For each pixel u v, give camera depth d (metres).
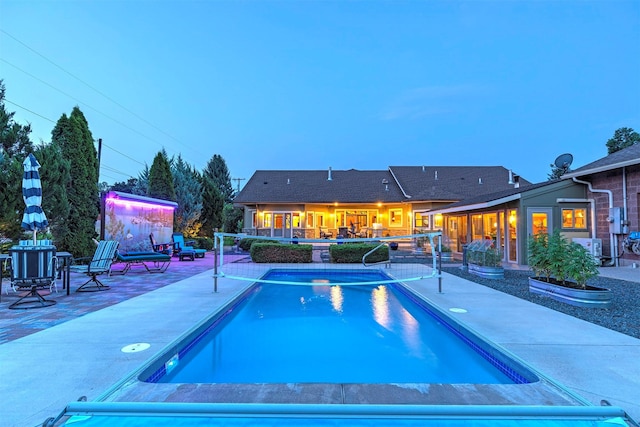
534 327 4.43
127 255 9.83
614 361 3.32
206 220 22.41
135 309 5.37
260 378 3.67
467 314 5.09
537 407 1.90
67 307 5.56
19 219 8.27
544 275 7.52
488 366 3.81
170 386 2.78
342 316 6.32
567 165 13.07
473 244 10.20
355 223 23.52
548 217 11.66
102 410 1.90
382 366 4.00
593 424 1.97
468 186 23.09
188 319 4.77
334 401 2.56
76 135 11.50
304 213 22.25
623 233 10.70
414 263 12.53
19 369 3.10
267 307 7.04
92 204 11.91
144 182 20.12
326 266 11.44
